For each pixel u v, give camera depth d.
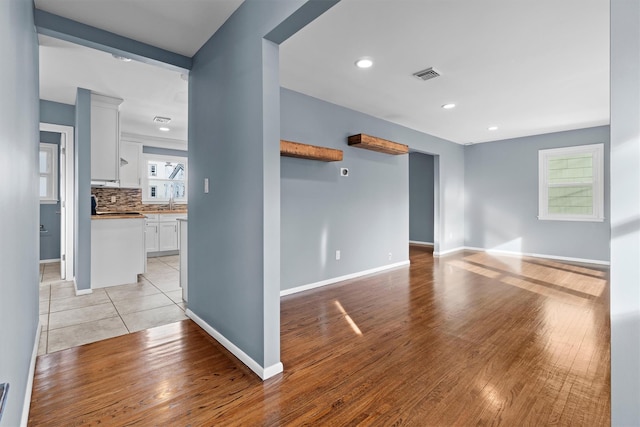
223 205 2.42
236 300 2.28
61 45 2.65
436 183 6.35
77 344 2.45
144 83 3.51
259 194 2.02
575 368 2.09
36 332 2.36
